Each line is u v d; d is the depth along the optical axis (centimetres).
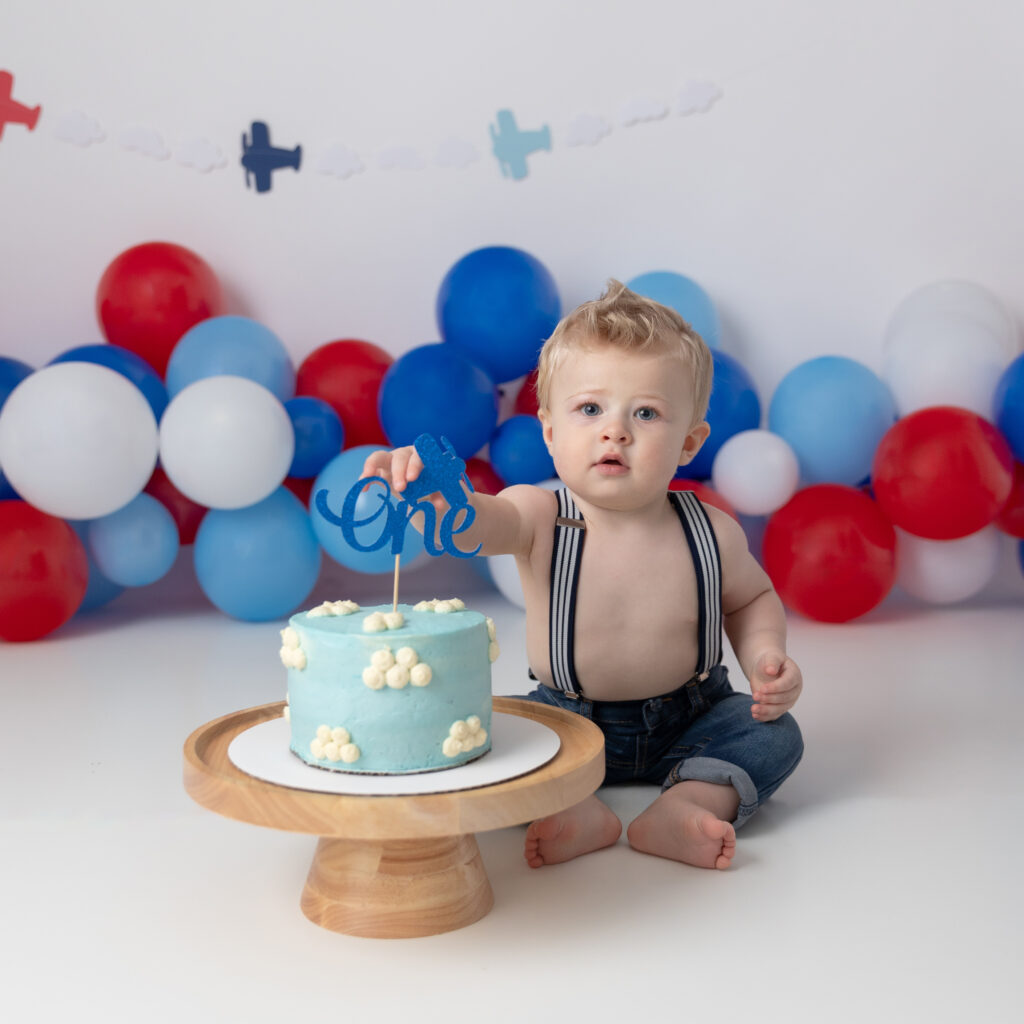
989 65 349
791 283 360
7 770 179
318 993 110
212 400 283
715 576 158
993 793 167
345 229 358
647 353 147
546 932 123
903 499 296
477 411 300
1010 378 303
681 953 118
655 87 354
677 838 141
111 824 156
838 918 126
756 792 149
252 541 298
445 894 123
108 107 346
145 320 321
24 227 346
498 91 355
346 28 351
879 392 320
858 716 211
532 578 160
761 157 356
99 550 298
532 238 361
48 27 341
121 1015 106
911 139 353
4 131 342
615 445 146
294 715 126
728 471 304
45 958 118
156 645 283
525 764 123
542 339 316
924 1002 108
